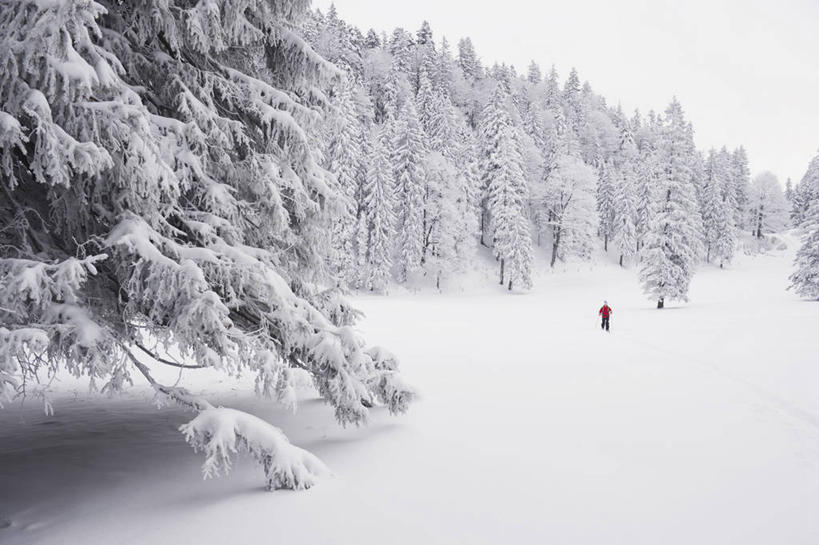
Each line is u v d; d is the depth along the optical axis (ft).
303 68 22.76
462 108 308.40
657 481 18.52
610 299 148.05
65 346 14.61
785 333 64.49
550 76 359.46
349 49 230.89
